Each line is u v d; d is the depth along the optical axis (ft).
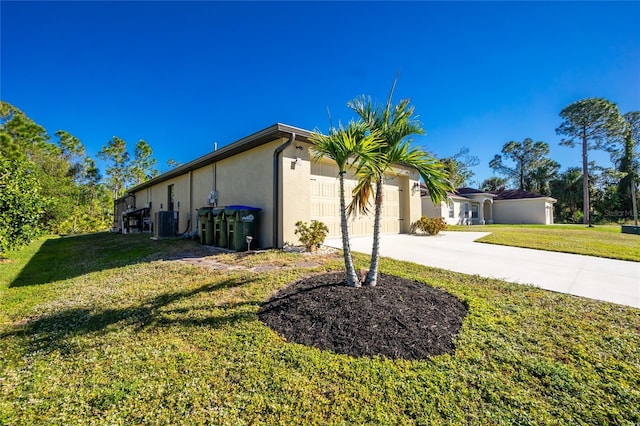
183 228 40.24
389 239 28.84
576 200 97.35
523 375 6.88
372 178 13.42
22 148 61.31
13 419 5.98
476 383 6.64
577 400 6.06
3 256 27.50
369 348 8.09
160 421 5.81
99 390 6.79
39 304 12.95
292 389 6.61
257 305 11.52
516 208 81.51
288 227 23.34
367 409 5.96
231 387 6.77
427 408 5.93
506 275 15.24
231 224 24.95
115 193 96.84
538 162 109.60
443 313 9.96
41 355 8.51
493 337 8.57
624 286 13.34
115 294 13.83
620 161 89.56
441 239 28.94
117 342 9.12
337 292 11.24
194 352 8.36
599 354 7.67
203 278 15.70
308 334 8.98
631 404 5.90
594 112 80.64
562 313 10.25
